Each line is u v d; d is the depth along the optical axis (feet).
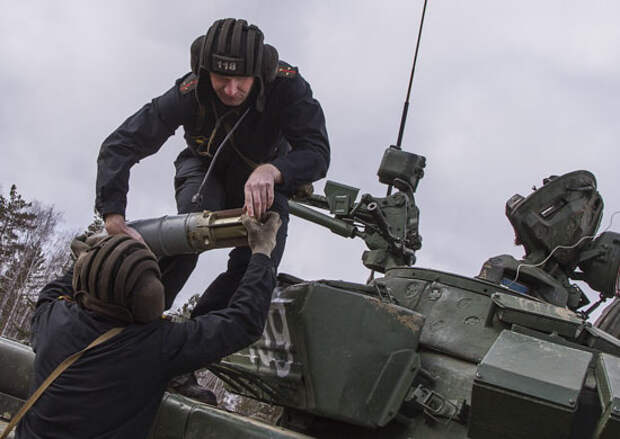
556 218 24.22
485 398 14.32
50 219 146.41
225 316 12.57
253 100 14.56
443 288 20.08
